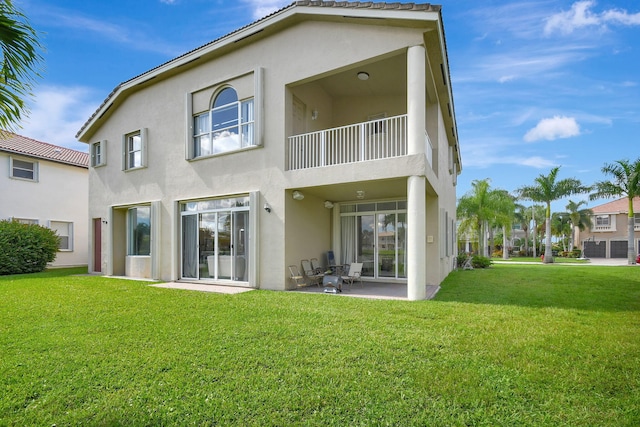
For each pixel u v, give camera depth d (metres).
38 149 19.67
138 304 7.52
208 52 11.05
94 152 15.20
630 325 5.81
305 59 9.63
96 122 14.63
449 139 16.20
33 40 3.30
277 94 10.06
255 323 5.91
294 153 10.05
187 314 6.58
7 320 6.14
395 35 8.45
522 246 58.25
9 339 5.06
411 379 3.73
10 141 18.78
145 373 3.90
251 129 10.57
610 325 5.80
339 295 8.79
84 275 13.99
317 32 9.49
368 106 12.17
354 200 12.51
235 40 10.48
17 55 3.29
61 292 9.14
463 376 3.79
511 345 4.75
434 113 11.34
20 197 17.89
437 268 11.34
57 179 19.56
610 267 20.75
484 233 30.56
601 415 3.07
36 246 15.48
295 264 10.30
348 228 12.65
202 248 11.63
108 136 14.54
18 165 17.98
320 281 11.57
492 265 24.00
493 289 10.13
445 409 3.17
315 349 4.62
